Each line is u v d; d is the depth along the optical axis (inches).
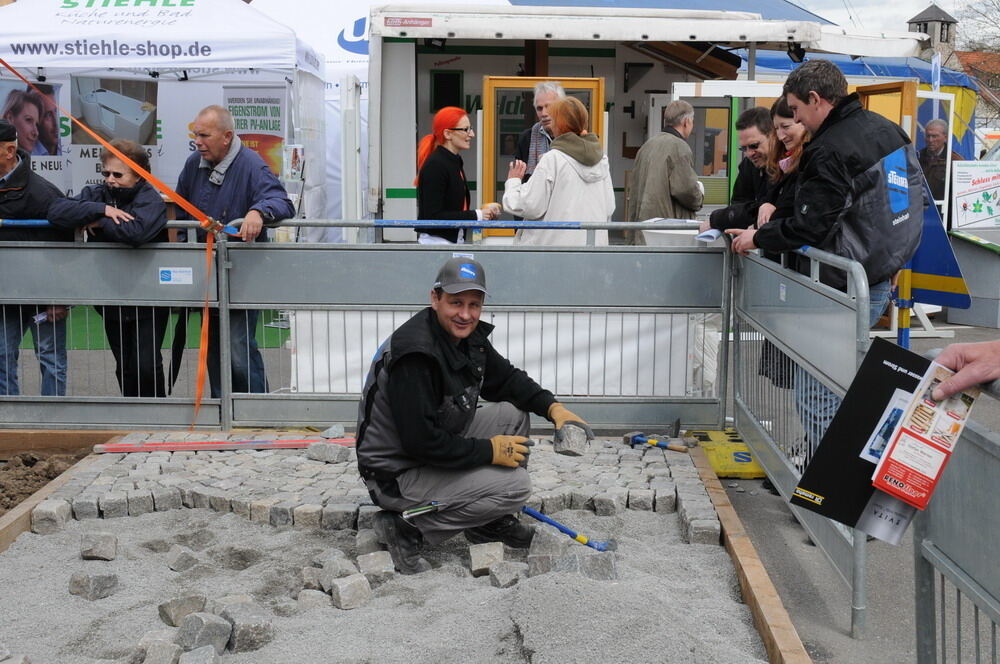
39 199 249.8
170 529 189.5
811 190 181.5
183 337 252.7
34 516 185.5
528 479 170.4
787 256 202.1
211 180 251.6
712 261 244.5
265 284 246.4
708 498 194.5
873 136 183.0
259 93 426.9
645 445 233.9
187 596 147.2
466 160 429.7
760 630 144.5
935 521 102.8
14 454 249.6
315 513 187.5
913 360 107.5
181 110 433.1
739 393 242.8
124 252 245.0
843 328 154.8
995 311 450.3
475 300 159.3
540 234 264.7
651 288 246.2
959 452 97.2
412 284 245.9
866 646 150.3
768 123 243.9
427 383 159.5
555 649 129.6
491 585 160.7
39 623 147.6
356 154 460.4
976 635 98.7
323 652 137.6
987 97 703.1
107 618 149.0
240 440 237.5
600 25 386.9
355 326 247.9
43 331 251.1
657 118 421.7
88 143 431.5
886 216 185.0
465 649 136.6
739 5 576.7
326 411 249.9
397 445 166.2
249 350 251.9
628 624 133.6
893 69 569.6
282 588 162.1
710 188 408.5
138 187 245.6
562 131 266.7
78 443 248.2
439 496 166.2
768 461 207.9
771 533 196.1
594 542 175.0
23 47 390.6
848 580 154.5
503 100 403.5
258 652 138.0
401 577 165.3
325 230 501.0
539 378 250.2
